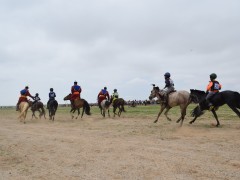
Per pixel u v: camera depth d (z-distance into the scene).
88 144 11.45
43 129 17.47
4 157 9.65
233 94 14.00
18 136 14.30
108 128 17.11
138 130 15.35
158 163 8.30
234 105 13.95
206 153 9.36
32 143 12.06
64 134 14.81
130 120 21.91
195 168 7.69
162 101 16.94
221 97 14.30
